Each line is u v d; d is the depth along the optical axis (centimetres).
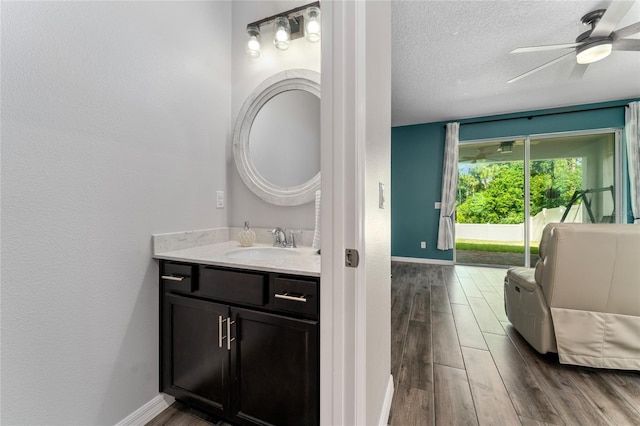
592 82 329
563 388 152
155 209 136
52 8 97
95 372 110
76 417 104
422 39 249
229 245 166
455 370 170
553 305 174
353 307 75
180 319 130
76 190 104
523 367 173
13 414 89
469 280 373
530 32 239
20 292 90
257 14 180
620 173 381
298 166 169
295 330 103
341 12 74
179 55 149
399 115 443
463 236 478
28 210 91
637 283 156
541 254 189
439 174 476
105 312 114
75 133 104
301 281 102
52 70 97
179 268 129
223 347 118
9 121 87
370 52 89
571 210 412
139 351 127
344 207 75
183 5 152
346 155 74
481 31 238
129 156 123
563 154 414
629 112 369
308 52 167
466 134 458
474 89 348
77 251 105
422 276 393
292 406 104
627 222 375
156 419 131
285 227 173
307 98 168
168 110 142
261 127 178
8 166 87
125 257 122
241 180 183
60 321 100
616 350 162
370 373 93
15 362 89
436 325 234
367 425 89
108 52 115
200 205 163
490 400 143
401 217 502
